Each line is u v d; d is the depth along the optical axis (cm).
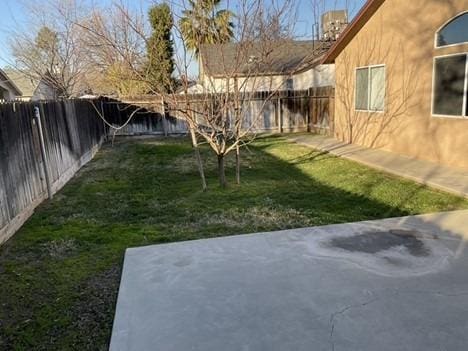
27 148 521
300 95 1398
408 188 571
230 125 706
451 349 209
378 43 889
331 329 229
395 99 845
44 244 404
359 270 302
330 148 971
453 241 356
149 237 410
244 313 249
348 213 466
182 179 697
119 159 955
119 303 269
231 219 455
